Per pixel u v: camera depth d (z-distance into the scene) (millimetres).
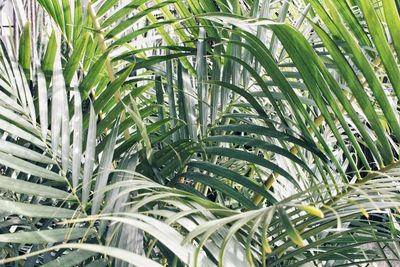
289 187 985
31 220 756
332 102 640
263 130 761
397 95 600
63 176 671
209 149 770
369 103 610
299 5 1135
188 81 893
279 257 683
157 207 741
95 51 918
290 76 876
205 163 768
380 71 890
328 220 667
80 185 715
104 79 941
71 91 844
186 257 435
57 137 705
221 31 911
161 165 803
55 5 852
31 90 841
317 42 1011
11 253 745
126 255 404
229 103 930
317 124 976
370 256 929
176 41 1262
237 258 522
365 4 559
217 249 518
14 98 774
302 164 723
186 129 878
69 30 882
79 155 691
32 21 1287
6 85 746
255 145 749
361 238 859
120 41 802
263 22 587
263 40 894
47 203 824
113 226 602
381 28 560
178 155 741
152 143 793
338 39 664
